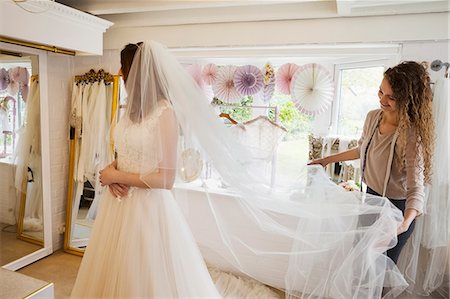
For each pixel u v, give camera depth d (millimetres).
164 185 1352
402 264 2014
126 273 1295
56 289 2268
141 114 1370
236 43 2578
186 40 2699
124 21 2752
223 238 2078
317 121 2949
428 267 2068
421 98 1449
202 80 2910
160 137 1322
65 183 2994
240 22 2545
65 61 2902
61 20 2170
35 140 2680
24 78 2531
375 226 1542
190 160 1546
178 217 1466
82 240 2924
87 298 1362
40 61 2627
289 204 1776
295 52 2537
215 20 2525
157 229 1370
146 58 1348
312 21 2375
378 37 2238
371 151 1648
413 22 2154
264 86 2812
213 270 2277
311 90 2609
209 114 1515
